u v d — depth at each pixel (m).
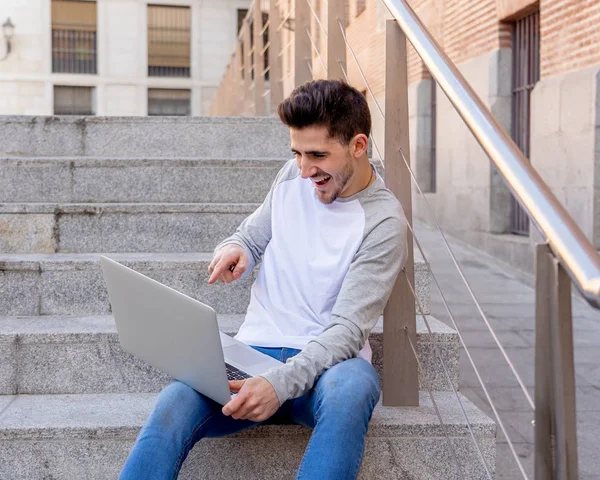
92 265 2.31
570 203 5.83
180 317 1.46
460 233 8.21
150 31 25.08
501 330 4.58
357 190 1.72
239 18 25.64
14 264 2.30
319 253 1.72
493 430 1.77
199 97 25.45
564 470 1.07
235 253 1.80
